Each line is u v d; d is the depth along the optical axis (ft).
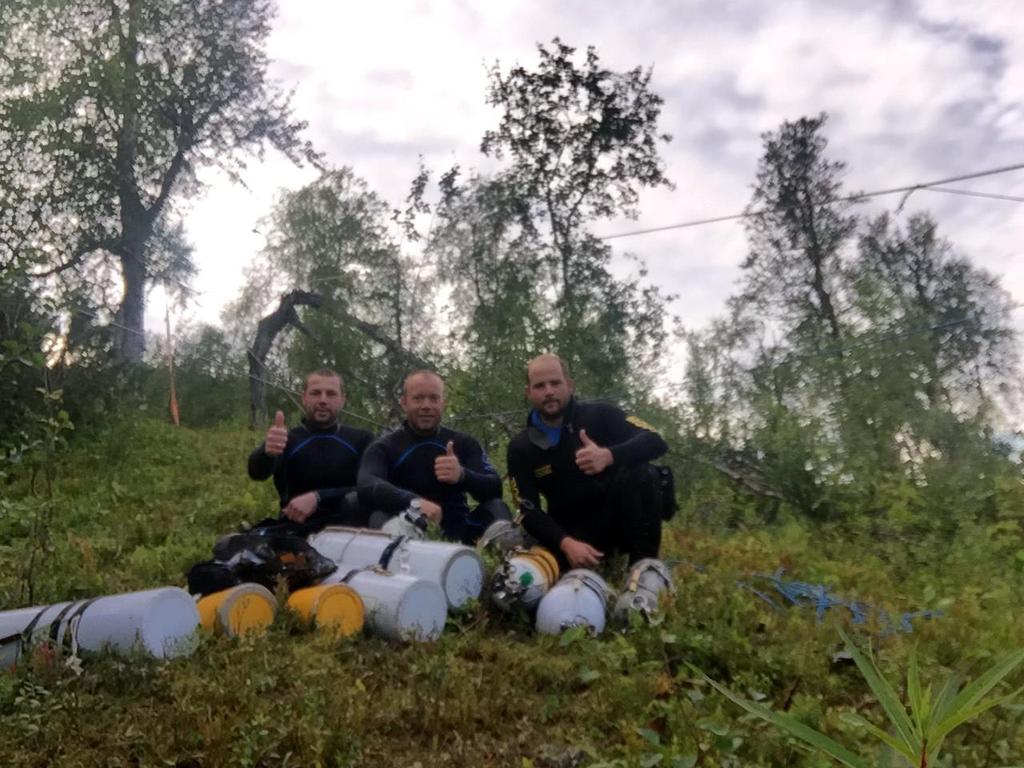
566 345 43.47
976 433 28.86
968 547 22.11
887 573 21.31
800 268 60.80
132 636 12.55
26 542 18.75
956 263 54.85
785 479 29.30
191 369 58.08
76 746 10.37
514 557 16.21
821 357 33.63
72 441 34.60
